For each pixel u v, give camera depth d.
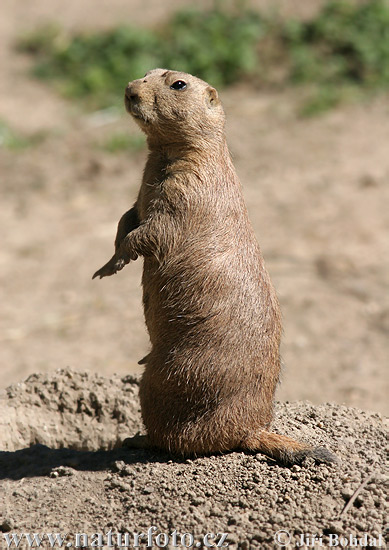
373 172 26.34
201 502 9.06
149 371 10.05
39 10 43.69
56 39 39.41
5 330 18.86
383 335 18.00
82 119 32.41
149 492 9.36
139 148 29.62
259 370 9.78
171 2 41.94
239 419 9.77
